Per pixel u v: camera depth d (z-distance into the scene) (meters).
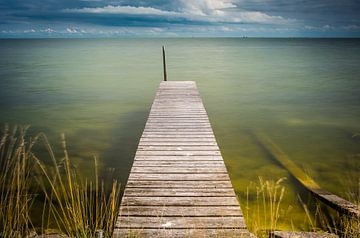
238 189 5.43
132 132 9.67
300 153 7.54
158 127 6.07
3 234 2.75
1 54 64.88
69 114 12.30
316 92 17.69
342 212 4.16
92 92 17.94
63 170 6.25
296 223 4.31
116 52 76.44
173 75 26.02
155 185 3.52
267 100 15.37
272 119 11.42
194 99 8.89
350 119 11.39
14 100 15.39
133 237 2.45
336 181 5.82
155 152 4.66
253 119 11.42
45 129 9.91
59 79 23.78
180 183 3.58
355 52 69.25
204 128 5.99
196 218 2.79
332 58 47.75
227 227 2.65
